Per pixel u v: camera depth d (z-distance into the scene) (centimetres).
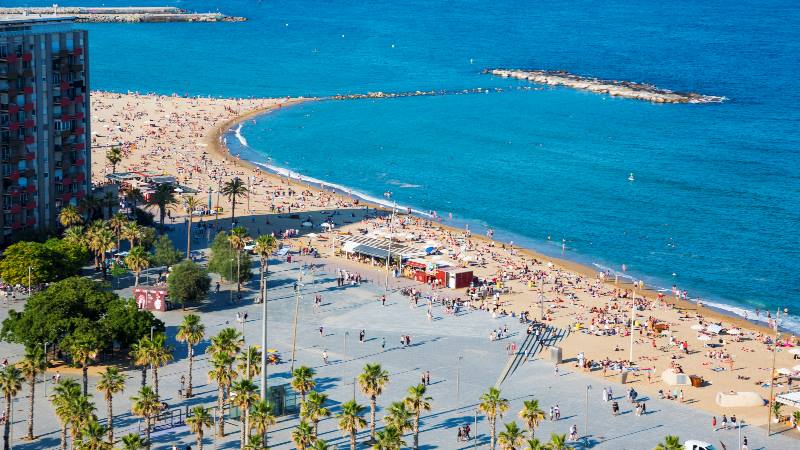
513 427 15138
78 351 17275
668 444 14925
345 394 18588
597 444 17150
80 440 14812
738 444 17400
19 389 16088
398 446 14762
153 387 18488
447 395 18862
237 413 17400
